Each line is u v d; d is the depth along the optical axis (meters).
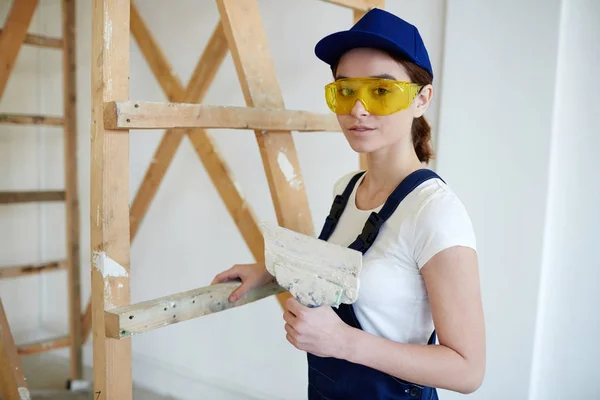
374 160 1.17
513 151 1.75
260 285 1.32
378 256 1.07
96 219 1.08
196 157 2.64
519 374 1.80
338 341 0.98
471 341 0.96
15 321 3.33
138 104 1.05
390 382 1.10
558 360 1.80
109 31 1.04
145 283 2.95
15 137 3.28
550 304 1.78
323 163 2.24
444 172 1.88
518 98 1.72
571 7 1.65
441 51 1.89
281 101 1.41
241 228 2.00
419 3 1.92
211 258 2.66
